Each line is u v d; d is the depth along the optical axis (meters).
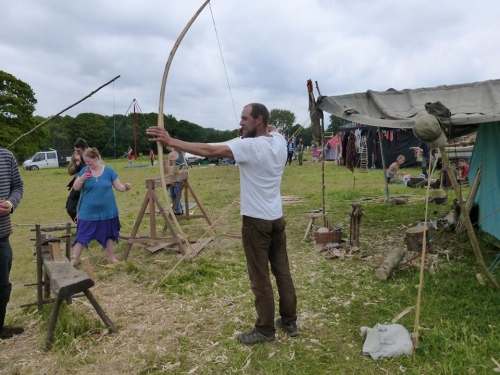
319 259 5.52
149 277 4.99
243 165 3.03
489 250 5.35
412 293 4.18
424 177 12.20
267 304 3.23
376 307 3.94
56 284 3.23
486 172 5.71
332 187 13.01
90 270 4.95
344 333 3.49
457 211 6.32
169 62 3.32
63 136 57.88
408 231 5.70
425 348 3.15
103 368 3.08
